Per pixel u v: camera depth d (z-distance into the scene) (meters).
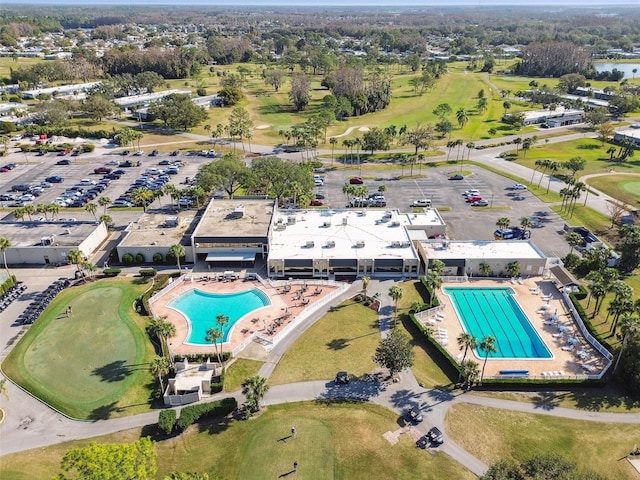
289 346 91.56
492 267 114.62
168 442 71.81
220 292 109.38
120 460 54.19
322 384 82.38
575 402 78.31
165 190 145.00
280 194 149.62
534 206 152.38
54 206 135.00
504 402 78.38
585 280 111.75
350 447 70.31
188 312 102.62
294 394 80.31
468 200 156.00
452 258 114.19
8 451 70.25
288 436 72.19
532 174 179.25
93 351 89.88
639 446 70.31
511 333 95.62
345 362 87.25
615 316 94.19
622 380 81.50
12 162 196.62
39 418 76.12
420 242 121.69
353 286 111.00
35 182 174.75
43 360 87.69
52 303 104.44
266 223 126.31
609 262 117.44
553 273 111.94
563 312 101.31
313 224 131.38
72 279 113.75
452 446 70.62
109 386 82.00
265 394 80.25
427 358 88.25
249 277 114.69
